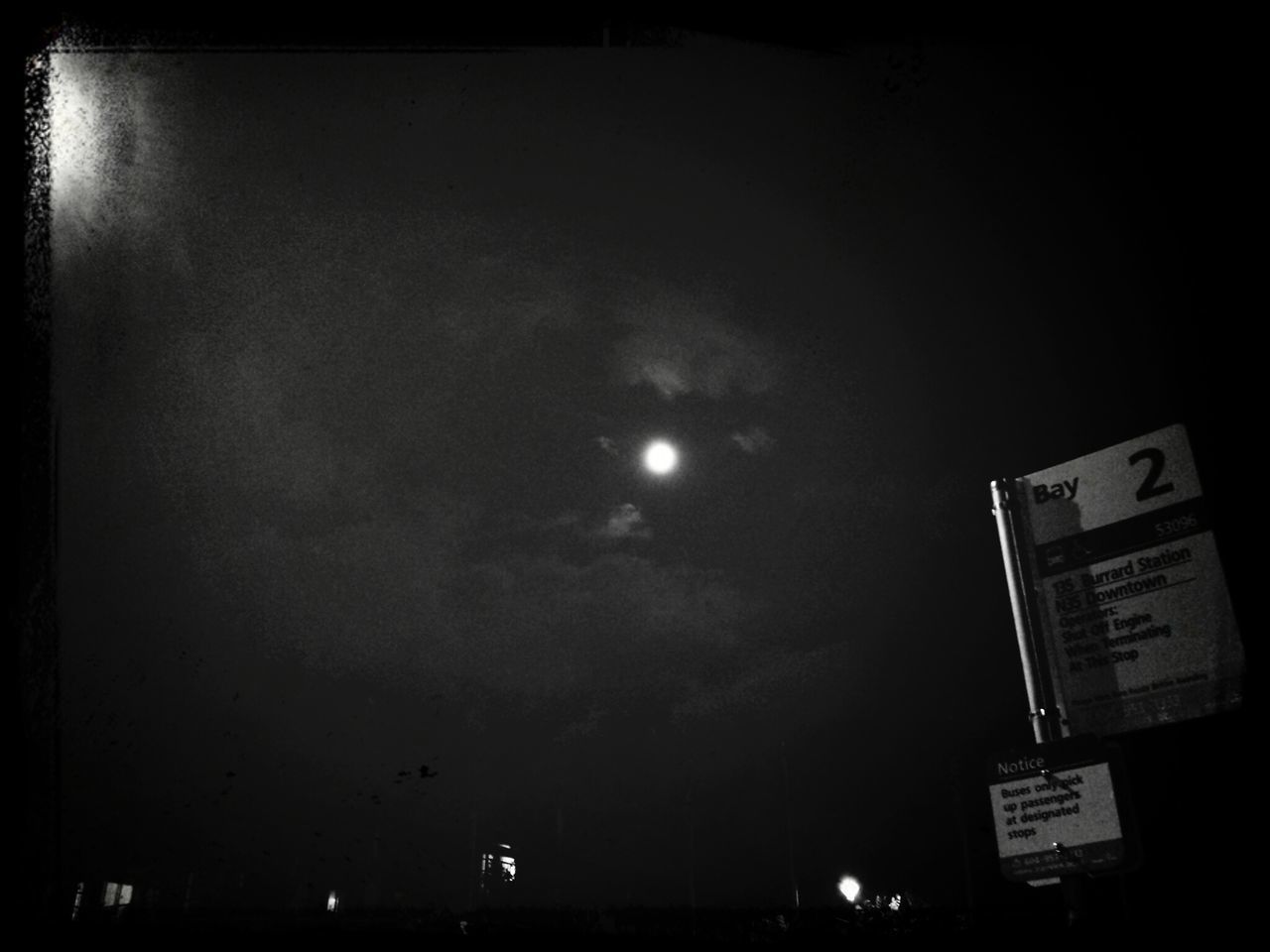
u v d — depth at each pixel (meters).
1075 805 4.69
